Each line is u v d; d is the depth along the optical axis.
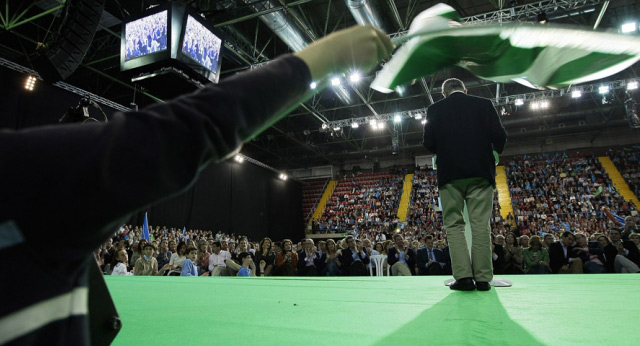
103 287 0.63
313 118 21.47
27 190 0.31
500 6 10.55
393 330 1.26
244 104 0.41
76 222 0.32
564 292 2.32
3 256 0.31
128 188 0.33
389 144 27.19
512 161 25.22
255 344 1.11
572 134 24.36
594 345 1.04
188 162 0.37
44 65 8.04
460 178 2.46
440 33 0.61
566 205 20.48
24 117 10.62
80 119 1.38
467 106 2.60
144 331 1.32
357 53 0.49
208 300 2.27
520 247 6.91
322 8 12.70
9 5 10.48
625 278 3.55
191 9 7.29
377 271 7.55
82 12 7.40
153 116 0.37
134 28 7.27
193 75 7.57
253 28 13.40
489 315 1.51
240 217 19.36
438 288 2.71
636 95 18.28
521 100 16.69
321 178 29.09
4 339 0.30
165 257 8.63
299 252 8.04
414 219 22.20
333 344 1.09
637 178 21.33
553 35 0.61
